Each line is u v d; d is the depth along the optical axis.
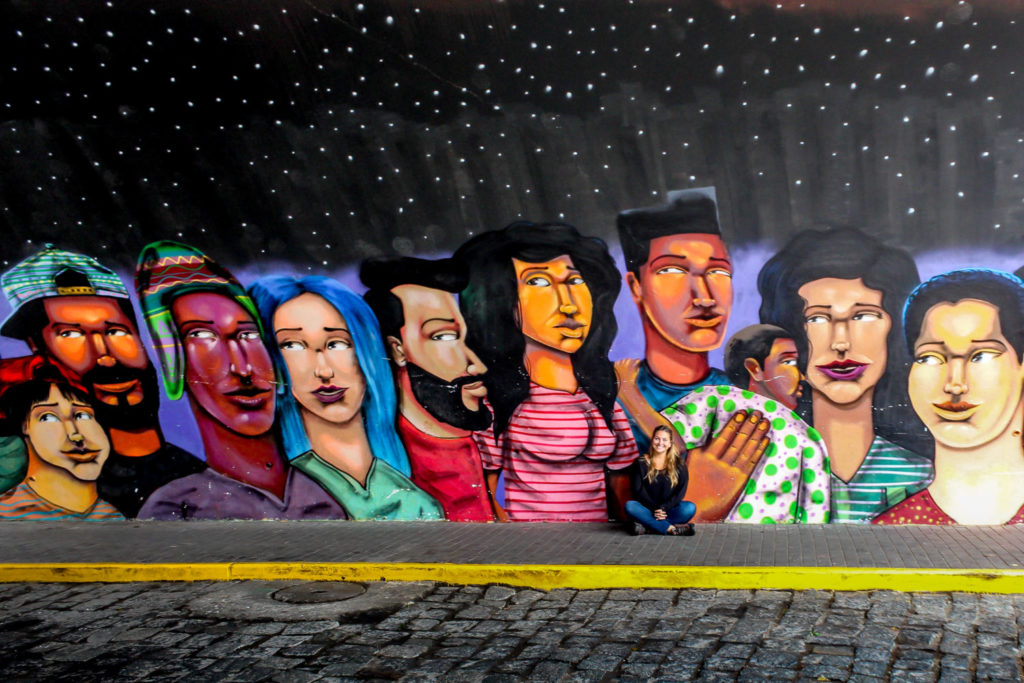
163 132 8.15
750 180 7.75
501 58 7.50
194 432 8.83
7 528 8.55
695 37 7.29
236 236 8.54
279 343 8.65
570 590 6.45
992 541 7.08
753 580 6.34
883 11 7.02
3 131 8.21
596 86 7.58
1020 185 7.41
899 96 7.34
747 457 8.01
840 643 5.20
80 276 8.80
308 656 5.23
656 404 8.13
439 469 8.50
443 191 8.16
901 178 7.55
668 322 8.05
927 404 7.73
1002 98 7.23
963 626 5.43
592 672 4.88
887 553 6.75
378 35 7.43
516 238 8.21
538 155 7.93
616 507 8.23
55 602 6.48
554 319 8.23
